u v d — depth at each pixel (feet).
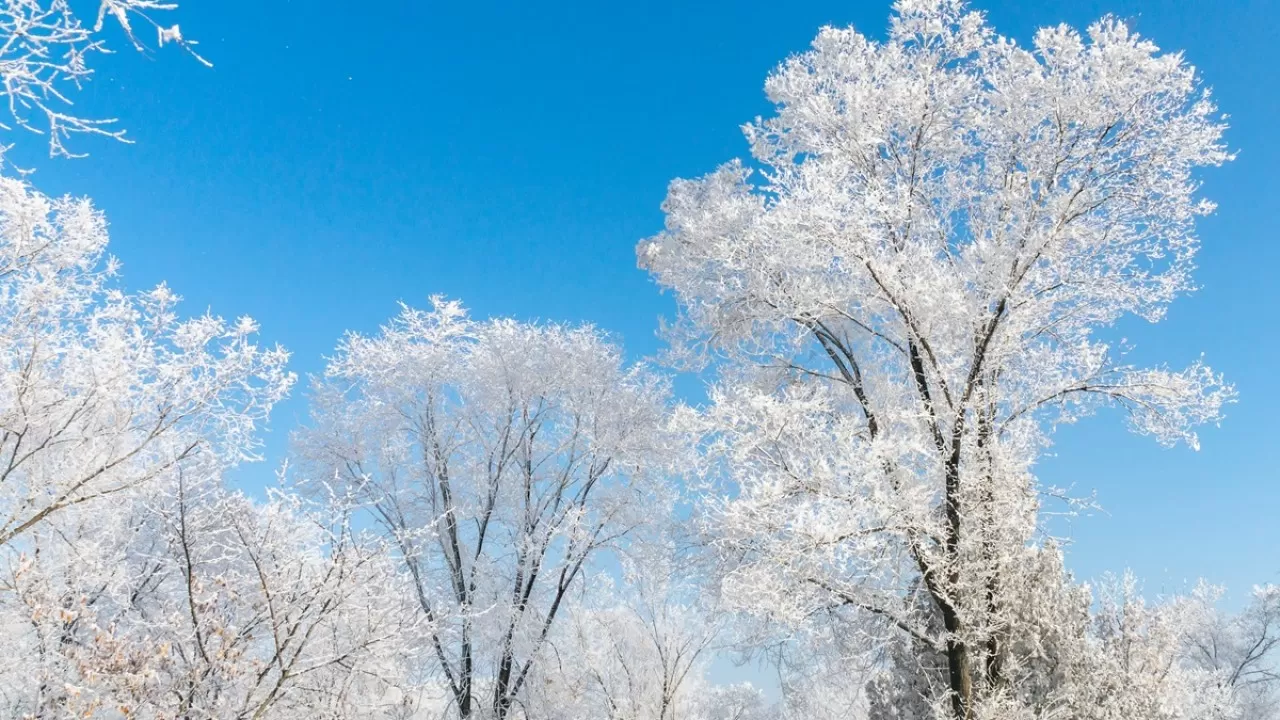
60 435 22.80
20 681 21.29
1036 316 33.78
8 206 20.12
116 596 24.06
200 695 21.30
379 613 23.80
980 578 29.78
